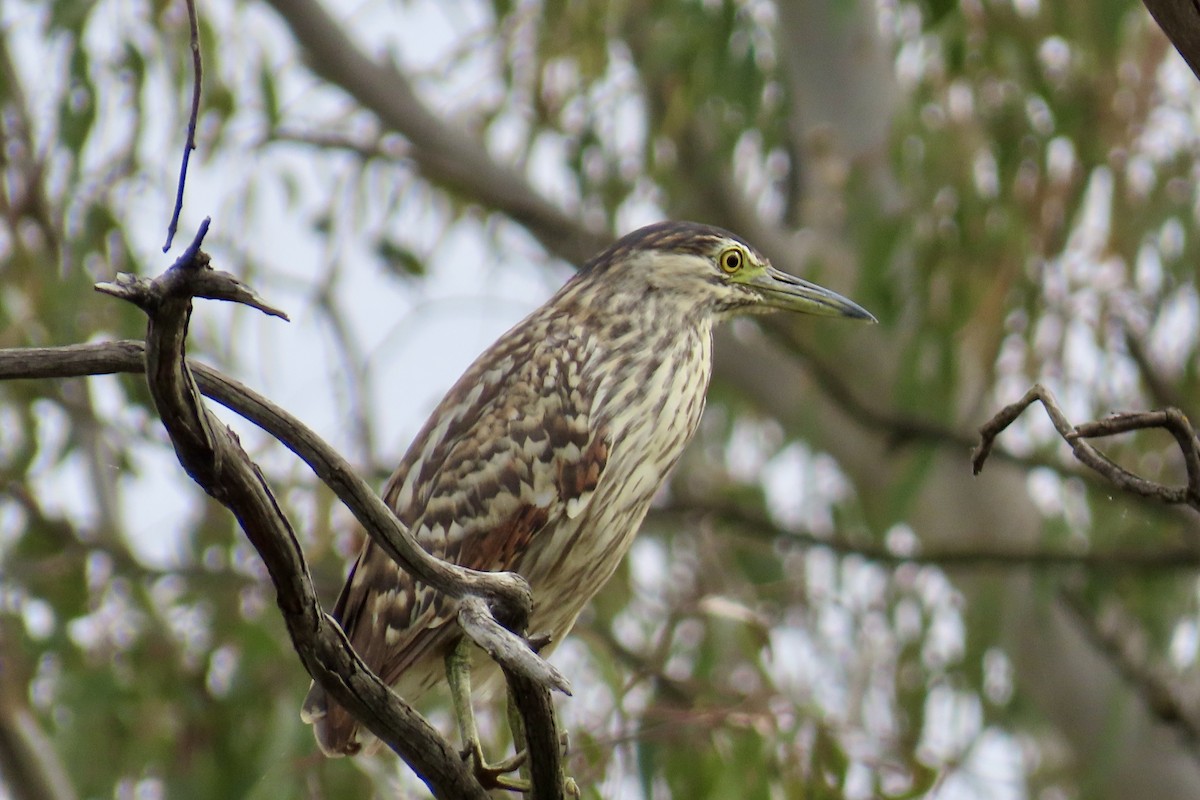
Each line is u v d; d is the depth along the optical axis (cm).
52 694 1112
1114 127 1241
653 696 1095
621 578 1227
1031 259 1252
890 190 1352
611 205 1394
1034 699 1375
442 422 852
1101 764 1305
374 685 513
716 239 898
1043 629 1268
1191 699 1388
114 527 1285
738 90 1259
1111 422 517
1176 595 1330
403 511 837
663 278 880
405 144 1434
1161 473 1285
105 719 1112
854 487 1424
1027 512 1381
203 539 1205
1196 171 1253
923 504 1394
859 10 1409
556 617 852
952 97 1259
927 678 1316
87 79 1167
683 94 1281
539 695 527
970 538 1362
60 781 1119
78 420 1220
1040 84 1234
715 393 1548
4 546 1215
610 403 831
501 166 1461
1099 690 1354
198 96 445
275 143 1276
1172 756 1351
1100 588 1305
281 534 465
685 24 1253
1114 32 1209
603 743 938
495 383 843
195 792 1104
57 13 1164
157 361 421
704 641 1064
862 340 1383
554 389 830
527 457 818
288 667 1148
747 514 1334
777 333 1338
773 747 982
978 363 1288
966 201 1230
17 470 1212
